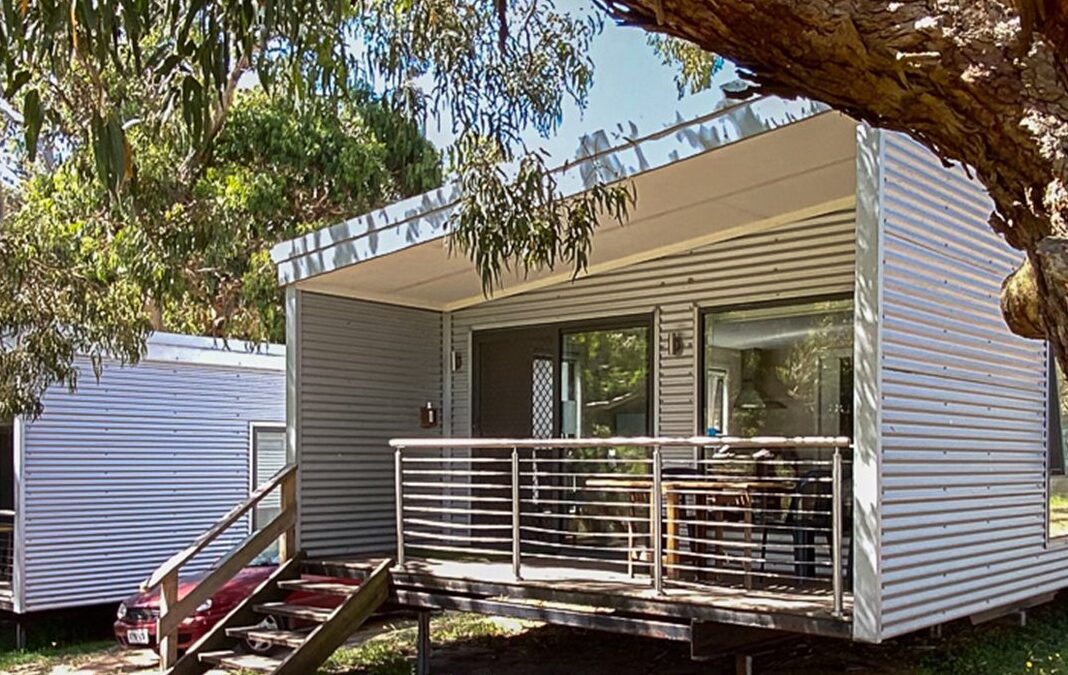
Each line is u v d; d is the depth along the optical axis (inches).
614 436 321.7
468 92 219.0
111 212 358.0
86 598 432.1
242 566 302.5
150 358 459.2
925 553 221.9
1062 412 306.8
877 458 203.8
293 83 166.7
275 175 522.9
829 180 253.0
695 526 257.8
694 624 219.5
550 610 247.0
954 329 238.8
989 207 256.8
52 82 217.2
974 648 276.4
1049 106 60.3
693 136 231.0
